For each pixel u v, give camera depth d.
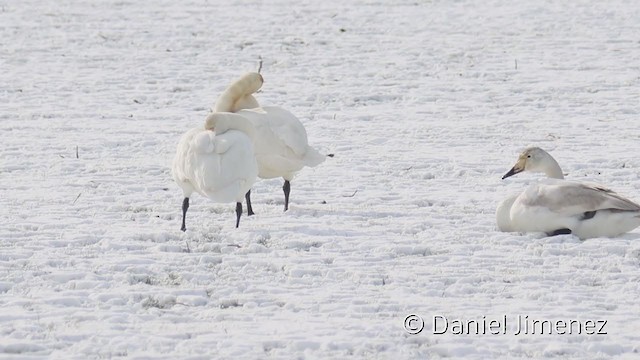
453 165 17.66
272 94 24.36
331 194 15.66
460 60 28.17
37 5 36.59
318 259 12.09
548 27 32.31
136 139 19.75
